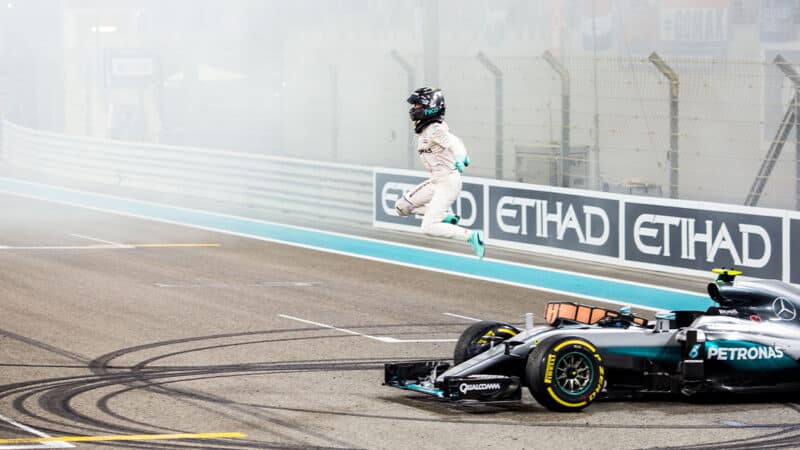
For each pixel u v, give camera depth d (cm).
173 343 5606
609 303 6981
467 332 4709
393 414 4359
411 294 7106
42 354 5328
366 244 9169
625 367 4509
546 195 8631
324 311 6481
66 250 8612
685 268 7731
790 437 4122
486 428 4166
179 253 8581
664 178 11575
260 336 5794
